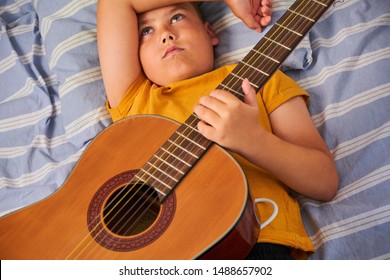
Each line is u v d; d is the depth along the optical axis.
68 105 1.47
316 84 1.41
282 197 1.20
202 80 1.33
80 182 1.09
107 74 1.40
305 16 1.21
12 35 1.74
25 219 1.05
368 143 1.26
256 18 1.43
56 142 1.51
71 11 1.61
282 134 1.25
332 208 1.20
